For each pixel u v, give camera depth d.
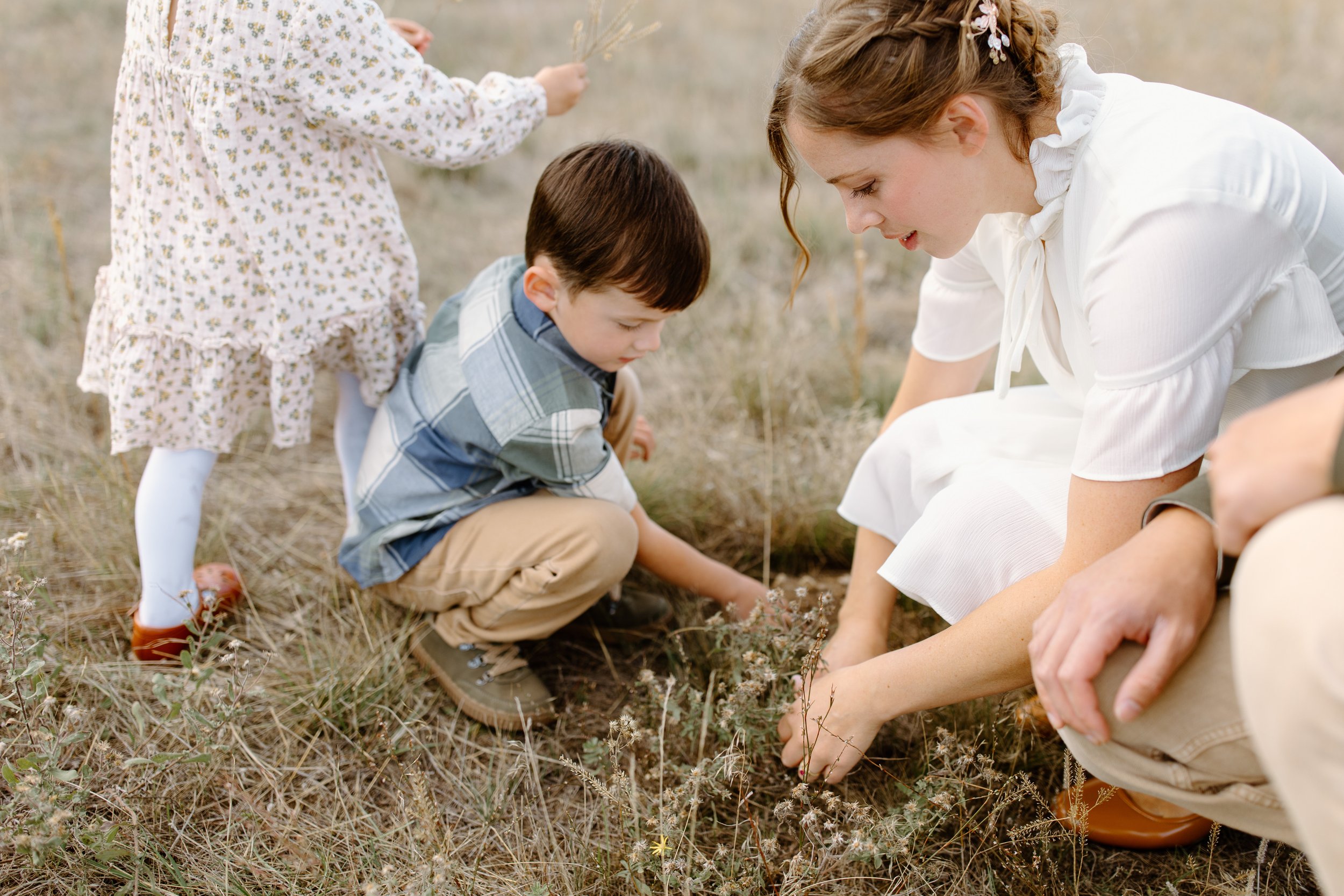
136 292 2.04
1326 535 1.00
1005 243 1.70
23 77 5.34
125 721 1.93
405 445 2.08
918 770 1.86
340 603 2.32
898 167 1.48
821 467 2.68
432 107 2.02
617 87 5.94
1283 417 1.11
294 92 1.92
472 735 2.03
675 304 1.91
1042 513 1.64
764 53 6.71
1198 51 6.23
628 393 2.31
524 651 2.23
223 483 2.72
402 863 1.70
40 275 3.43
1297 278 1.39
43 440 2.75
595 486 2.00
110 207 4.11
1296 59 6.18
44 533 2.38
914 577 1.72
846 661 1.90
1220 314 1.35
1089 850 1.74
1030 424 1.87
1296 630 0.98
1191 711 1.28
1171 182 1.36
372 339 2.19
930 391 2.18
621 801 1.66
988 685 1.54
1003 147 1.50
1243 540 1.14
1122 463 1.39
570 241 1.83
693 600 2.39
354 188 2.10
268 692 2.01
